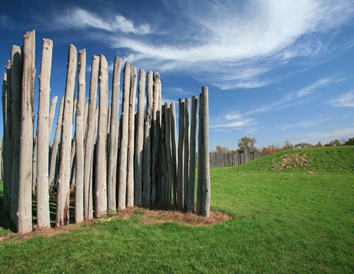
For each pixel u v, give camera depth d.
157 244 4.66
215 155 31.28
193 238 5.04
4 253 4.10
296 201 9.27
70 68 5.80
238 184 12.92
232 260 4.27
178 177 7.55
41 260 3.90
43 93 5.35
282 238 5.32
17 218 5.15
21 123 5.24
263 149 49.91
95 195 6.34
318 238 5.55
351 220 7.04
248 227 5.80
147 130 7.84
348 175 17.22
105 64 6.61
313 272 4.11
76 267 3.77
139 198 7.52
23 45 5.39
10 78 6.34
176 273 3.77
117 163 7.15
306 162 22.20
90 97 6.25
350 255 4.79
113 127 6.82
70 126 5.79
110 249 4.33
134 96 7.52
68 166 5.76
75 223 5.80
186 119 7.44
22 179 5.16
